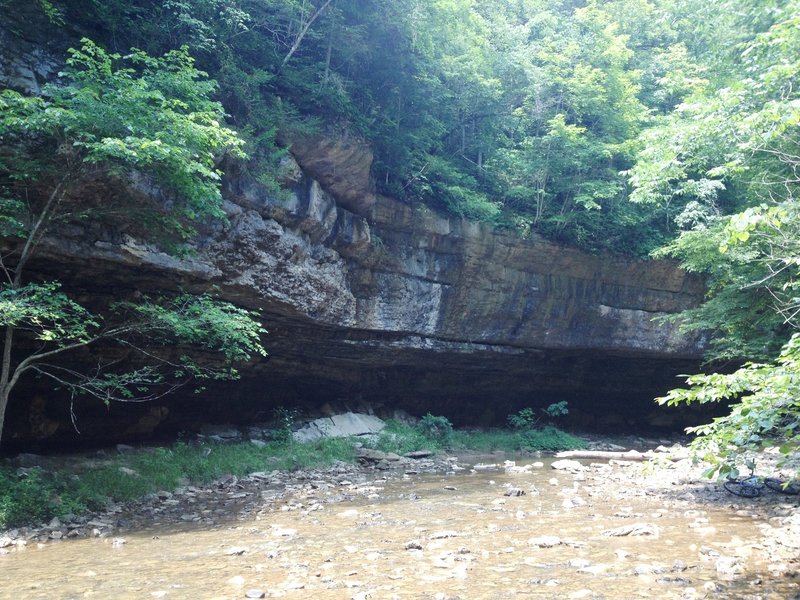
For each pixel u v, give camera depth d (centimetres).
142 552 822
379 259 1934
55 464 1270
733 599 577
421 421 2445
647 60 3155
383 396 2469
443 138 2412
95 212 1059
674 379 2925
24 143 984
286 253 1548
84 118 914
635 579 650
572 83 2494
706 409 3145
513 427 2798
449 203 2088
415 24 1927
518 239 2267
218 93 1430
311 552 796
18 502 988
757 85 1162
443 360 2345
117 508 1121
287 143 1555
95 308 1307
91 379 1190
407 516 1052
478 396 2741
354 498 1266
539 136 2619
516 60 2591
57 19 1127
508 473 1706
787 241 1118
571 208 2408
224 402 1923
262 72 1507
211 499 1258
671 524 957
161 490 1266
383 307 1973
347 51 1820
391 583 647
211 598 611
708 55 2070
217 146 1079
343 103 1683
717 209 1948
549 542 813
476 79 2316
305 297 1641
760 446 575
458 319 2223
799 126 1211
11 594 643
